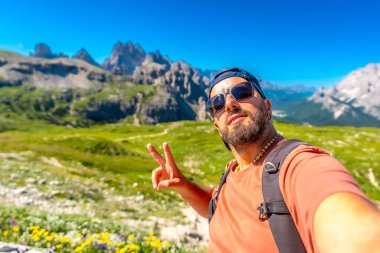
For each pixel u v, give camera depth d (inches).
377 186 467.8
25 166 268.7
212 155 663.8
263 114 22.2
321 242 11.4
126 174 369.4
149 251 71.8
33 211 123.5
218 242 20.6
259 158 21.5
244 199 19.4
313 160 15.3
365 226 10.4
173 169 31.7
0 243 43.8
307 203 13.0
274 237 16.2
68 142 540.1
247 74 23.2
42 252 43.5
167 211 204.5
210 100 24.0
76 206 175.2
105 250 67.9
